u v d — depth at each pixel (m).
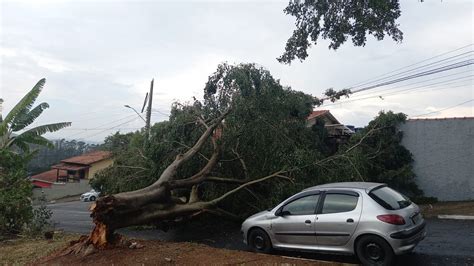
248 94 12.32
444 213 13.21
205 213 10.73
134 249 8.16
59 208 24.48
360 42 8.68
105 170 13.98
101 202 8.05
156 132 12.92
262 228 8.27
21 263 7.79
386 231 6.61
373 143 17.00
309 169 11.12
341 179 11.10
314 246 7.49
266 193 11.73
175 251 7.98
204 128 12.87
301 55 9.17
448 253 7.73
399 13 8.11
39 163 60.59
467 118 16.55
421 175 17.14
